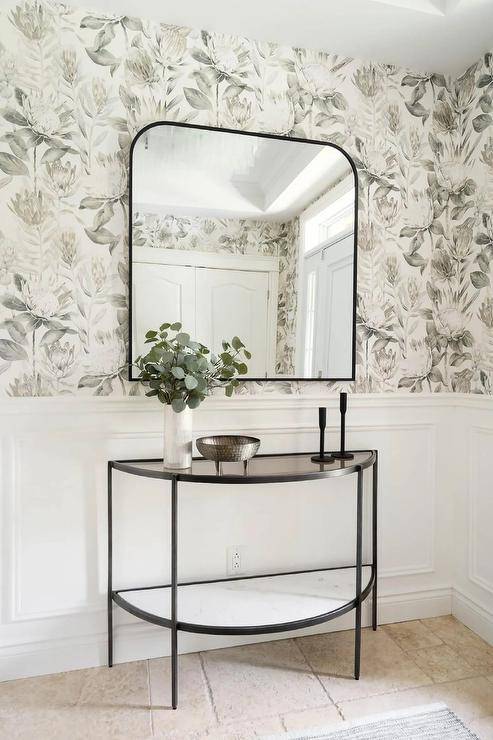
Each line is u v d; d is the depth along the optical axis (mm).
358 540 1866
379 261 2258
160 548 2025
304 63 2164
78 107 1906
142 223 1952
